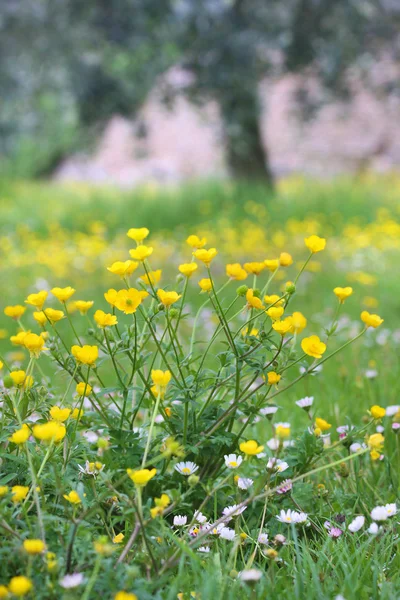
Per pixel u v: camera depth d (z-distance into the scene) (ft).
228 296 19.74
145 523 5.87
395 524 7.21
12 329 17.53
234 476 7.06
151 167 64.18
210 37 33.12
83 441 7.29
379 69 45.88
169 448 5.89
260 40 34.53
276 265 7.74
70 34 36.19
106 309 18.35
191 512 7.15
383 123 63.10
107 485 6.09
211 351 13.84
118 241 30.68
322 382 12.05
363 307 18.80
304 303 19.66
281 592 5.88
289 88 63.62
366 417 9.12
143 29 33.63
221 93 34.78
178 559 5.90
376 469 8.75
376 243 28.96
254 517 7.27
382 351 14.16
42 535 5.60
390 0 37.65
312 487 7.82
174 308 7.33
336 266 25.09
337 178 52.13
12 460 6.82
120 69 36.09
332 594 5.88
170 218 37.17
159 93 37.63
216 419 7.52
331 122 63.77
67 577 5.20
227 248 27.58
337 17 36.32
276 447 7.55
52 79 40.42
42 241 32.99
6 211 41.91
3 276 25.41
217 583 5.79
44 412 7.27
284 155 62.80
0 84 40.96
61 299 7.18
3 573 5.61
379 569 6.26
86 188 53.57
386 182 52.90
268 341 7.36
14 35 38.04
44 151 70.59
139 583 5.55
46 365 13.83
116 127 68.23
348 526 6.88
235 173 44.80
